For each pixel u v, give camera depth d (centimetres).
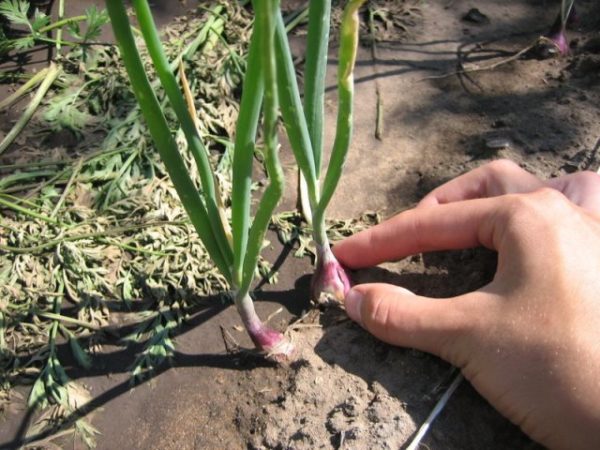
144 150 27
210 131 28
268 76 13
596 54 30
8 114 29
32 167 27
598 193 22
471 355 19
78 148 27
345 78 16
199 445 20
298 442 19
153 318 23
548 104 29
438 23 33
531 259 19
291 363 22
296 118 16
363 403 20
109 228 25
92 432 21
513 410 18
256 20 14
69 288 23
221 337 23
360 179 27
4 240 24
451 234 21
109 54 31
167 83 16
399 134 28
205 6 33
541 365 18
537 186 23
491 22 33
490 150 27
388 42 32
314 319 23
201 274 24
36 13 31
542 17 33
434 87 30
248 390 21
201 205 17
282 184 15
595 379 17
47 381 21
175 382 22
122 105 29
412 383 20
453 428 20
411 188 26
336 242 25
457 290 23
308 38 17
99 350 22
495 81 30
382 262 23
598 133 27
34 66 31
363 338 22
